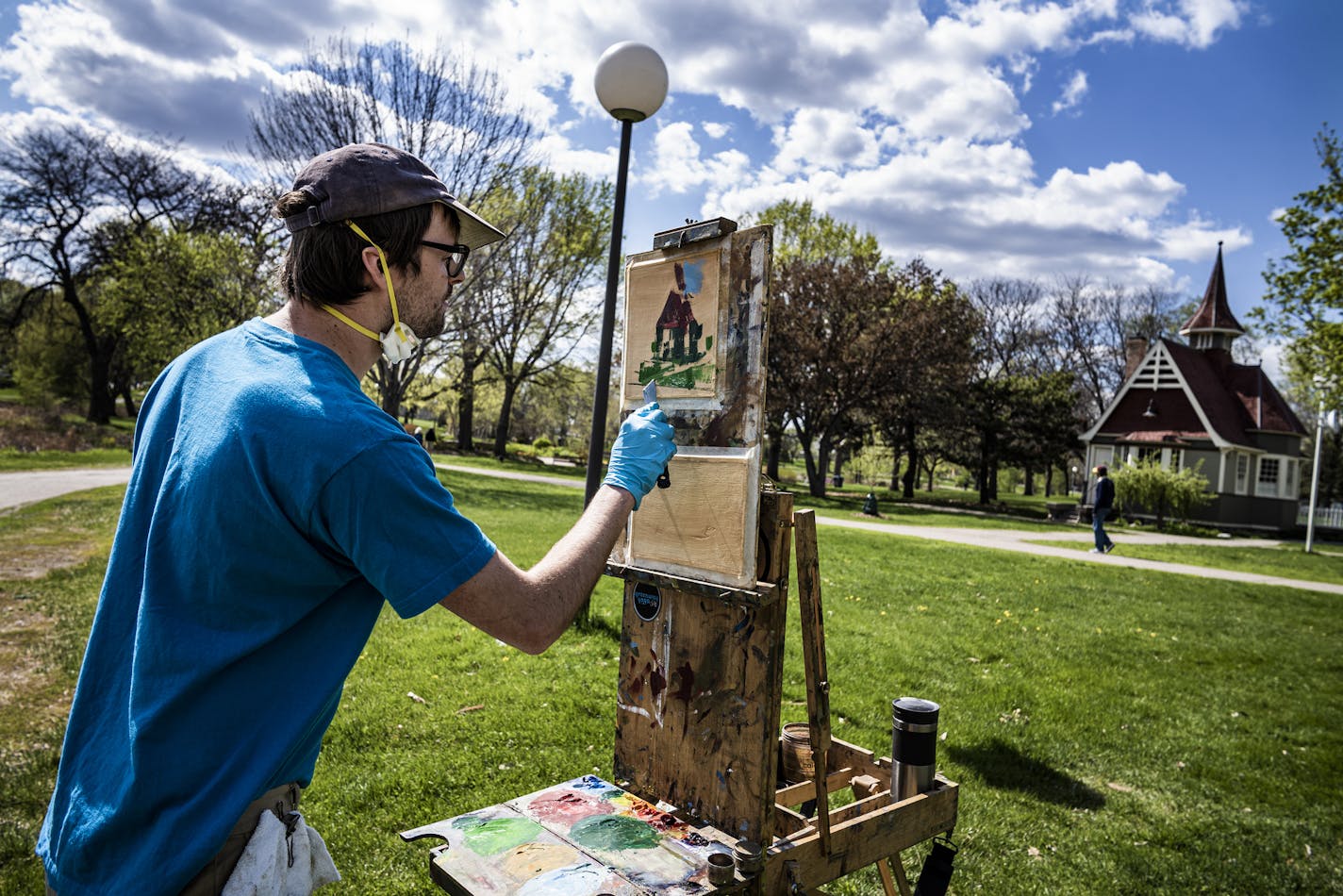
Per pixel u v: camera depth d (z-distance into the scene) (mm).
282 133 20406
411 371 22125
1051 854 3578
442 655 5727
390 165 1267
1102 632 8203
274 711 1144
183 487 1141
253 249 23812
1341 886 3445
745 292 1706
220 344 1264
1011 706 5543
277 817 1191
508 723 4484
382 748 4156
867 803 2160
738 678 1719
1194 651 7711
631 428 1582
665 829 1790
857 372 30578
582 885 1528
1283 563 17656
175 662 1111
